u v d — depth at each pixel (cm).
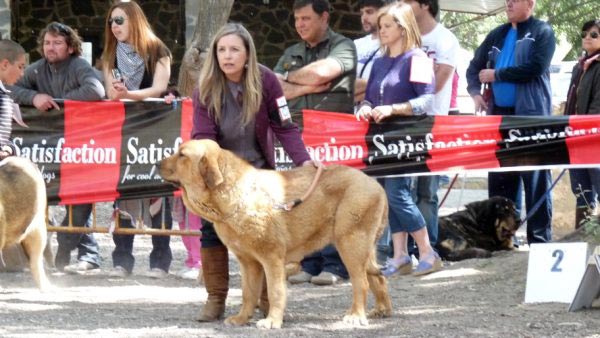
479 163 1269
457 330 912
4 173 1124
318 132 1254
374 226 936
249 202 889
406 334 896
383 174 1255
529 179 1413
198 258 1299
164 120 1278
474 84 1501
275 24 3231
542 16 3994
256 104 935
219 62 932
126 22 1294
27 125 1283
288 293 1160
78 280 1270
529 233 1426
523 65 1388
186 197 894
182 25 3122
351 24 3206
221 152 891
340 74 1244
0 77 1202
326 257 1233
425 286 1195
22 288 1205
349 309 1027
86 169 1284
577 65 1440
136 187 1276
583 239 1224
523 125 1265
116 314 1014
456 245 1388
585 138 1262
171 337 880
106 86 1322
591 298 997
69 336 883
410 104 1222
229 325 936
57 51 1289
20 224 1134
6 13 2358
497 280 1211
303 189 918
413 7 1313
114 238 1324
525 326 925
